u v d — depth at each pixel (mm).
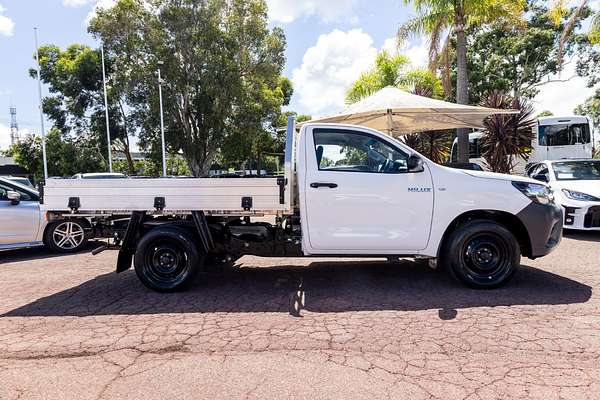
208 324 4371
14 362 3580
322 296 5258
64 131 35125
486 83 27938
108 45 31109
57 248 8453
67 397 3012
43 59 33938
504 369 3271
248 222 5754
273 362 3480
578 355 3477
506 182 5262
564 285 5430
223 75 30000
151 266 5496
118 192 5363
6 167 30844
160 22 30172
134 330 4242
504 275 5238
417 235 5234
